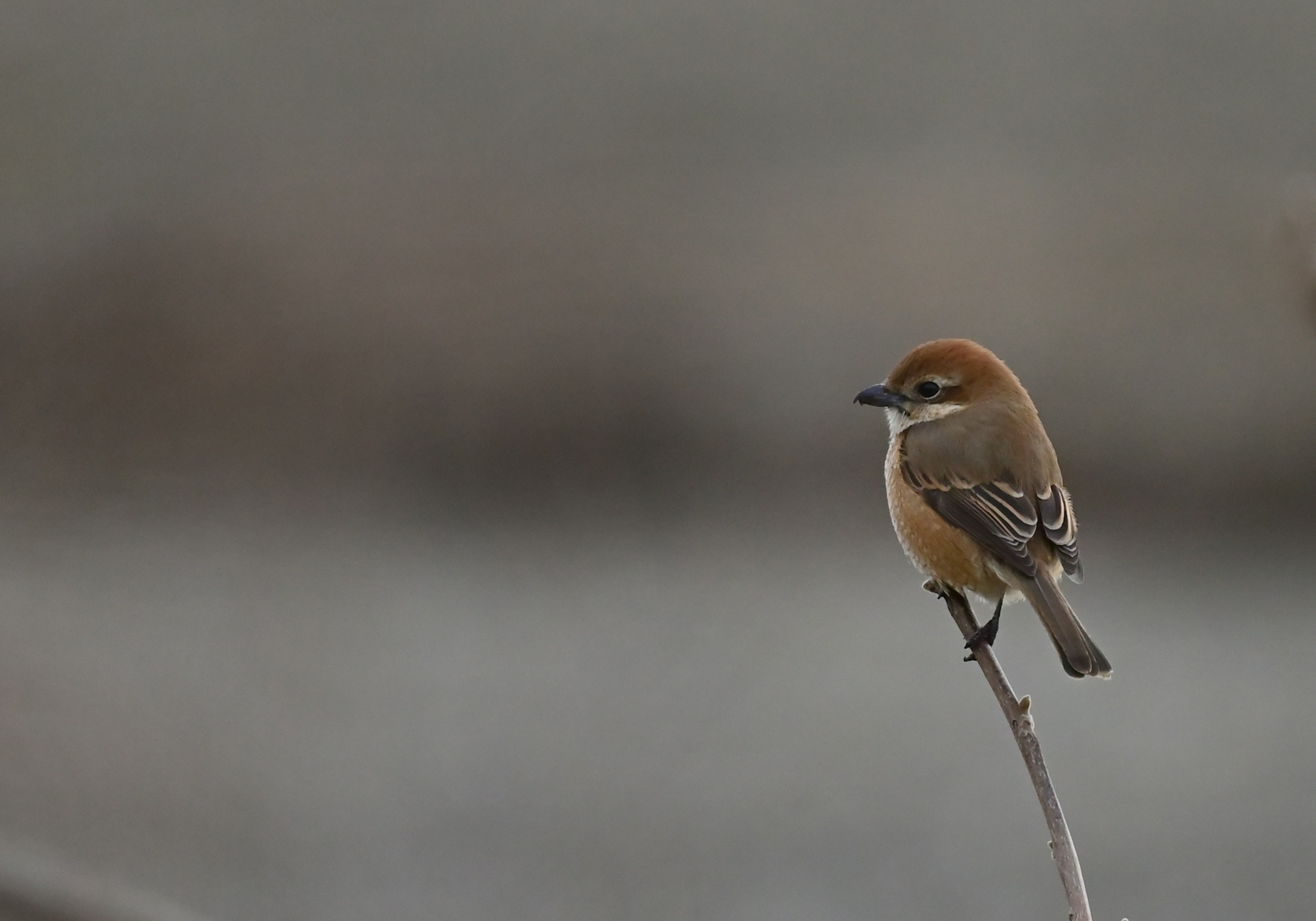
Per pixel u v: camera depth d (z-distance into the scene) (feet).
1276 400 54.19
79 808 34.40
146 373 64.54
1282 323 55.67
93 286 67.26
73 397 64.54
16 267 68.39
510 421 61.11
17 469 61.77
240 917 31.04
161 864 33.24
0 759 36.73
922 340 60.95
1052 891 32.94
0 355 65.67
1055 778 37.88
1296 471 52.85
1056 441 55.06
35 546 55.83
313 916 31.48
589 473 59.67
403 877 33.53
